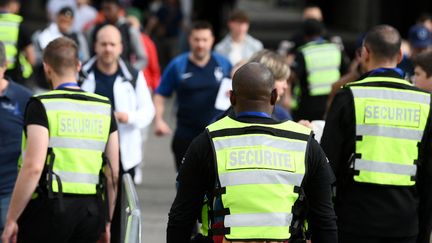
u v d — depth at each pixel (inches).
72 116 353.4
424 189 349.4
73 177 351.3
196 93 563.5
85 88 478.0
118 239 437.4
